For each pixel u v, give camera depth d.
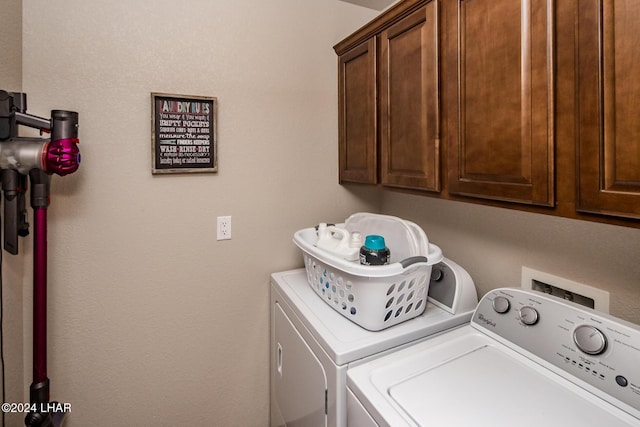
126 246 1.43
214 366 1.63
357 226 1.47
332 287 1.27
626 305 0.99
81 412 1.40
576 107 0.75
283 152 1.71
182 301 1.55
